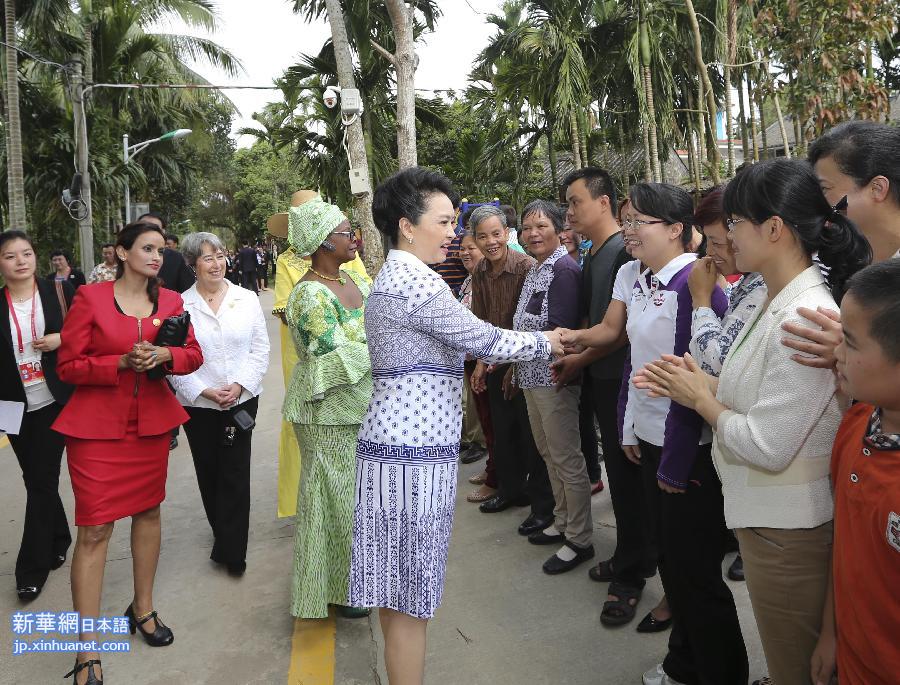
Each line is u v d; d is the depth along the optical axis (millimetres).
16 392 3396
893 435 1280
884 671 1316
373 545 2137
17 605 3396
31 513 3449
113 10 16906
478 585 3334
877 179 1811
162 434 2883
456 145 23234
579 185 3145
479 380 4203
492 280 4023
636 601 2953
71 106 16281
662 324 2422
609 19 13336
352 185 9469
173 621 3184
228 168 38938
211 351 3527
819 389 1544
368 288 3262
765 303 1742
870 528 1300
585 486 3398
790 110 6805
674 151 15586
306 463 3055
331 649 2914
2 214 16688
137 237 2824
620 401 2760
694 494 2129
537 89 13047
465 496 4570
